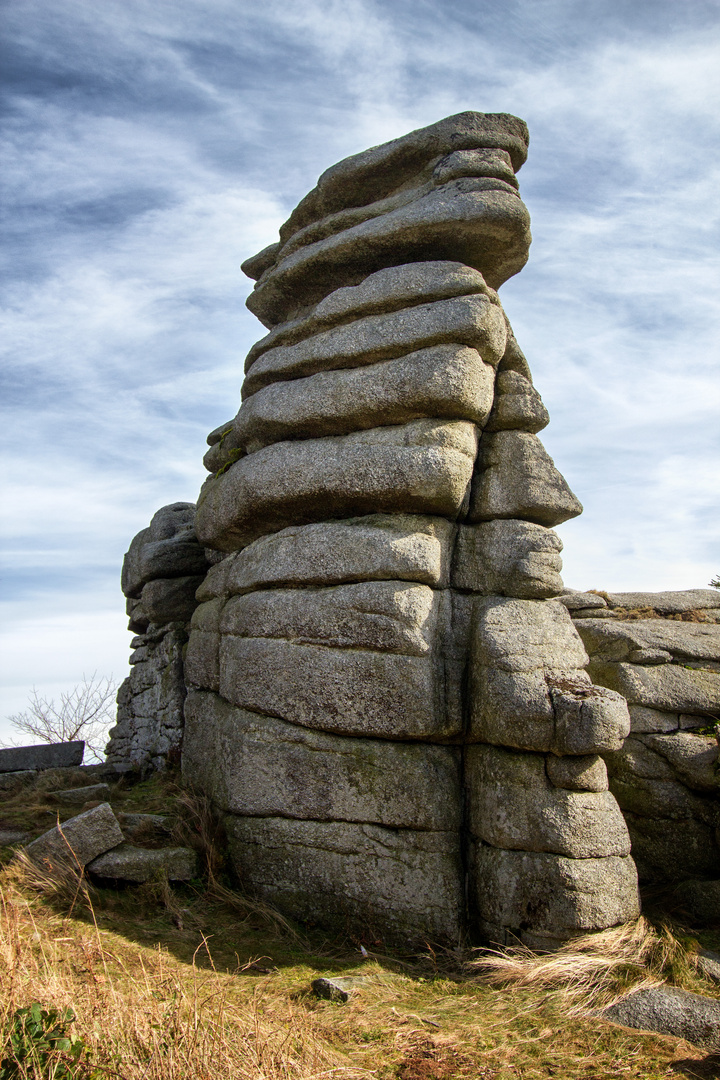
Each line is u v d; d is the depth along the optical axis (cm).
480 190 822
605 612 1031
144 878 714
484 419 819
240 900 726
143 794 908
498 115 873
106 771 1017
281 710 772
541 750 693
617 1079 486
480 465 830
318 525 809
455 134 856
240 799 780
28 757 1027
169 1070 421
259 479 843
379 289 830
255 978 603
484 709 724
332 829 731
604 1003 582
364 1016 559
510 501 807
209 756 880
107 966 569
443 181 848
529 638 743
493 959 638
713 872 782
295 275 920
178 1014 474
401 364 793
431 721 720
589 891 651
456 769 743
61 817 795
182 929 668
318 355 844
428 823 713
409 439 780
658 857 788
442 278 809
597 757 698
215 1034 459
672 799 795
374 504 792
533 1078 489
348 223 904
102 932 629
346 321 855
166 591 1068
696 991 596
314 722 753
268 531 882
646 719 827
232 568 905
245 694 802
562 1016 568
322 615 764
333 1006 568
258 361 914
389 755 731
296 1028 512
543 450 824
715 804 796
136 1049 442
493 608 763
